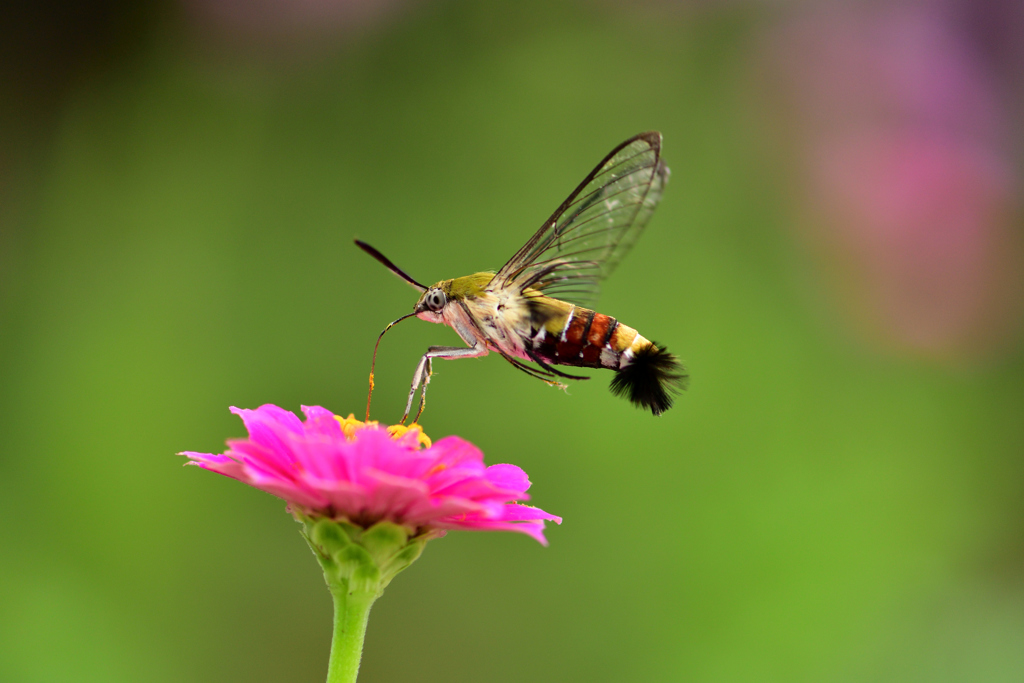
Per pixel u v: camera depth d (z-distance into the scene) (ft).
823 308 2.79
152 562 2.33
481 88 3.00
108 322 2.65
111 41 2.90
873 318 2.75
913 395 2.71
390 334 2.73
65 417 2.48
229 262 2.77
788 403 2.66
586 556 2.49
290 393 2.68
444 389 2.65
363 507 1.84
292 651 2.38
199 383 2.59
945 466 2.61
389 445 1.82
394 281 2.79
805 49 2.98
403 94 2.97
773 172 2.89
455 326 1.94
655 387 1.93
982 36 2.97
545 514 1.87
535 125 2.97
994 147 2.88
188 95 2.93
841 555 2.45
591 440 2.57
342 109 2.96
